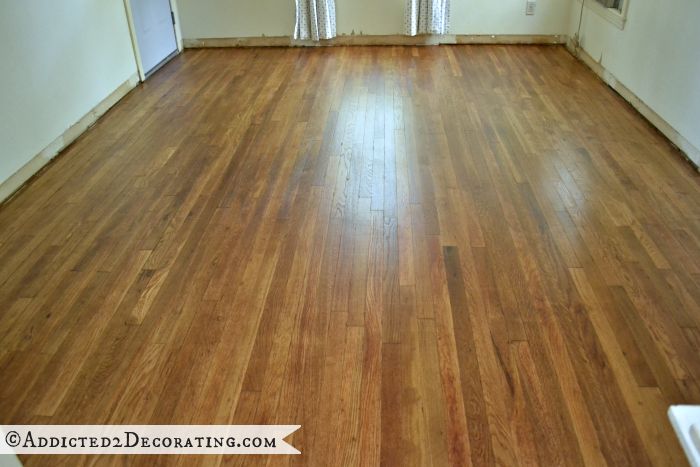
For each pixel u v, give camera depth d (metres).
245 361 1.95
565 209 2.74
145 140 3.57
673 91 3.34
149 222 2.73
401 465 1.60
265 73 4.69
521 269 2.35
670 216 2.67
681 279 2.27
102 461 1.63
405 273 2.34
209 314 2.16
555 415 1.72
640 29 3.75
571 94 4.11
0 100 2.93
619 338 1.99
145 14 4.62
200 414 1.77
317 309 2.17
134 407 1.79
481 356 1.94
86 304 2.22
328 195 2.91
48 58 3.36
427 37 5.29
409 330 2.05
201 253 2.50
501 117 3.76
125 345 2.03
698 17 3.07
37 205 2.90
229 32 5.34
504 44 5.29
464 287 2.26
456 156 3.27
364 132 3.59
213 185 3.03
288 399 1.81
